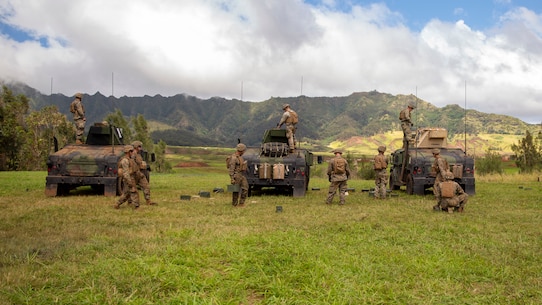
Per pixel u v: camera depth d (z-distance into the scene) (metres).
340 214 10.71
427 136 18.12
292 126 16.30
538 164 35.06
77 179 14.40
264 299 4.55
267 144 15.80
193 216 10.17
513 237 7.95
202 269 5.61
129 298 4.39
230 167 12.06
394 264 5.87
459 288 4.97
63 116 61.94
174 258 5.90
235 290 4.76
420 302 4.51
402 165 17.48
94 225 8.71
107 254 6.12
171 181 24.47
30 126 59.25
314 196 15.75
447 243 7.39
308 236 7.74
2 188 17.52
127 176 11.18
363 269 5.54
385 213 10.99
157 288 4.73
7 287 4.57
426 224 9.27
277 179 15.27
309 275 5.23
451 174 11.36
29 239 7.08
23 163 57.78
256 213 10.78
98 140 16.30
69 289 4.65
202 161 164.12
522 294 4.80
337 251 6.56
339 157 13.16
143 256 6.06
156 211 10.90
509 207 12.55
